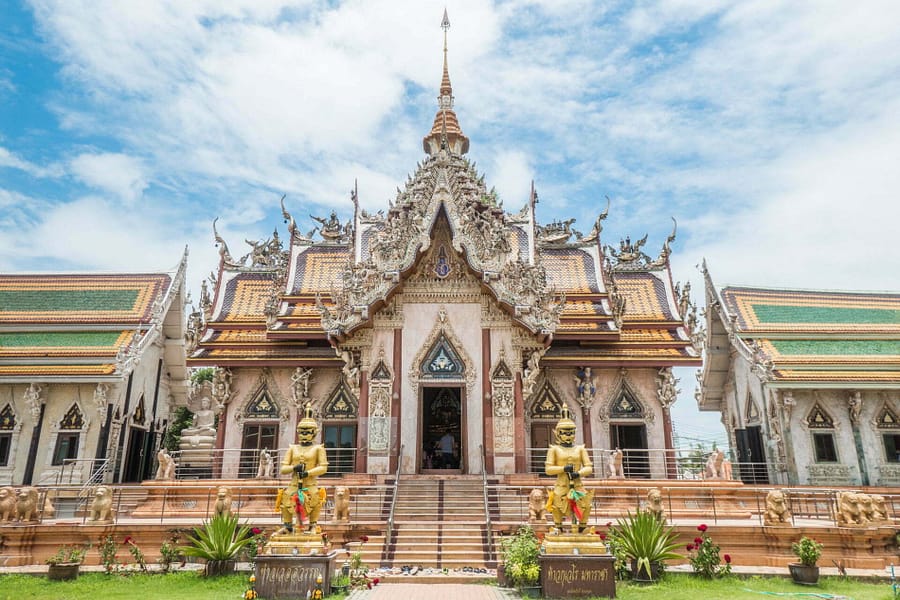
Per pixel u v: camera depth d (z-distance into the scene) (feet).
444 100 122.11
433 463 104.37
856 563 57.26
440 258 90.22
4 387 93.50
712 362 113.60
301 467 46.70
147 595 44.14
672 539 58.03
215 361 97.09
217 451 95.25
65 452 90.94
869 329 101.81
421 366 86.53
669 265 112.68
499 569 50.90
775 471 95.09
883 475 91.71
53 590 46.47
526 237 106.01
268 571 43.73
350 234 114.01
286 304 103.96
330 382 98.37
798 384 92.22
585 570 44.01
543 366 97.04
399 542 61.72
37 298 103.96
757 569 54.24
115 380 90.94
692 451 95.40
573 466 46.57
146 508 73.97
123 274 108.37
